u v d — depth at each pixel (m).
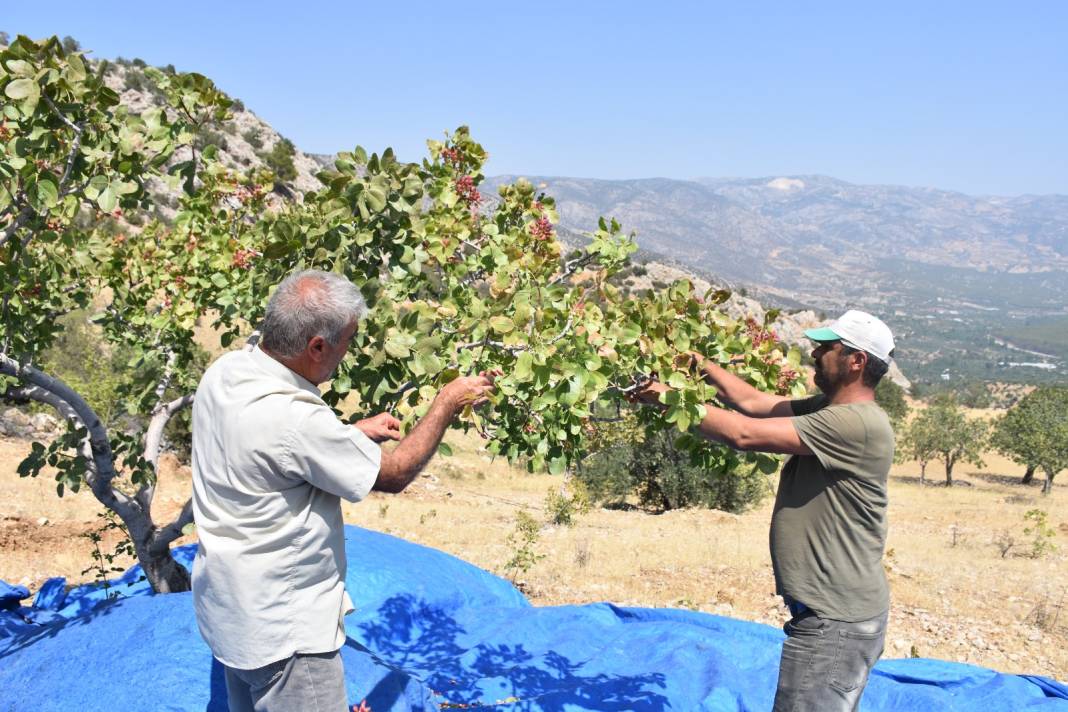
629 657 5.79
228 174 6.27
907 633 11.69
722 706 5.14
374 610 6.30
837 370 3.13
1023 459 43.47
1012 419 45.16
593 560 15.46
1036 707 5.46
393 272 4.41
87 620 4.44
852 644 3.09
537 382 3.54
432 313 3.86
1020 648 11.31
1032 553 19.98
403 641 6.11
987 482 50.84
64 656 4.09
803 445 3.07
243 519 2.24
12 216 4.67
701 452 4.41
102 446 5.79
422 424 2.44
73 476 5.73
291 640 2.28
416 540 16.36
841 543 3.10
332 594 2.40
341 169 4.24
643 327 3.71
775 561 3.29
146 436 6.83
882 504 3.11
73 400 5.55
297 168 112.81
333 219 4.10
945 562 18.25
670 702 5.06
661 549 16.91
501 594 7.59
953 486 46.72
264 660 2.26
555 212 5.47
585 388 3.56
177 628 4.17
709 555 16.41
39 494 15.29
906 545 20.81
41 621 6.32
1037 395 46.78
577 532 19.20
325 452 2.19
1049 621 13.05
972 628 12.16
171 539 6.14
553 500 21.05
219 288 6.00
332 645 2.37
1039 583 16.22
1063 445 42.03
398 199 4.24
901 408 64.12
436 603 6.64
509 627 6.29
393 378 3.83
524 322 3.67
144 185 4.50
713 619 6.91
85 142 4.24
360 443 2.24
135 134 4.29
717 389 3.78
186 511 6.04
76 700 3.73
